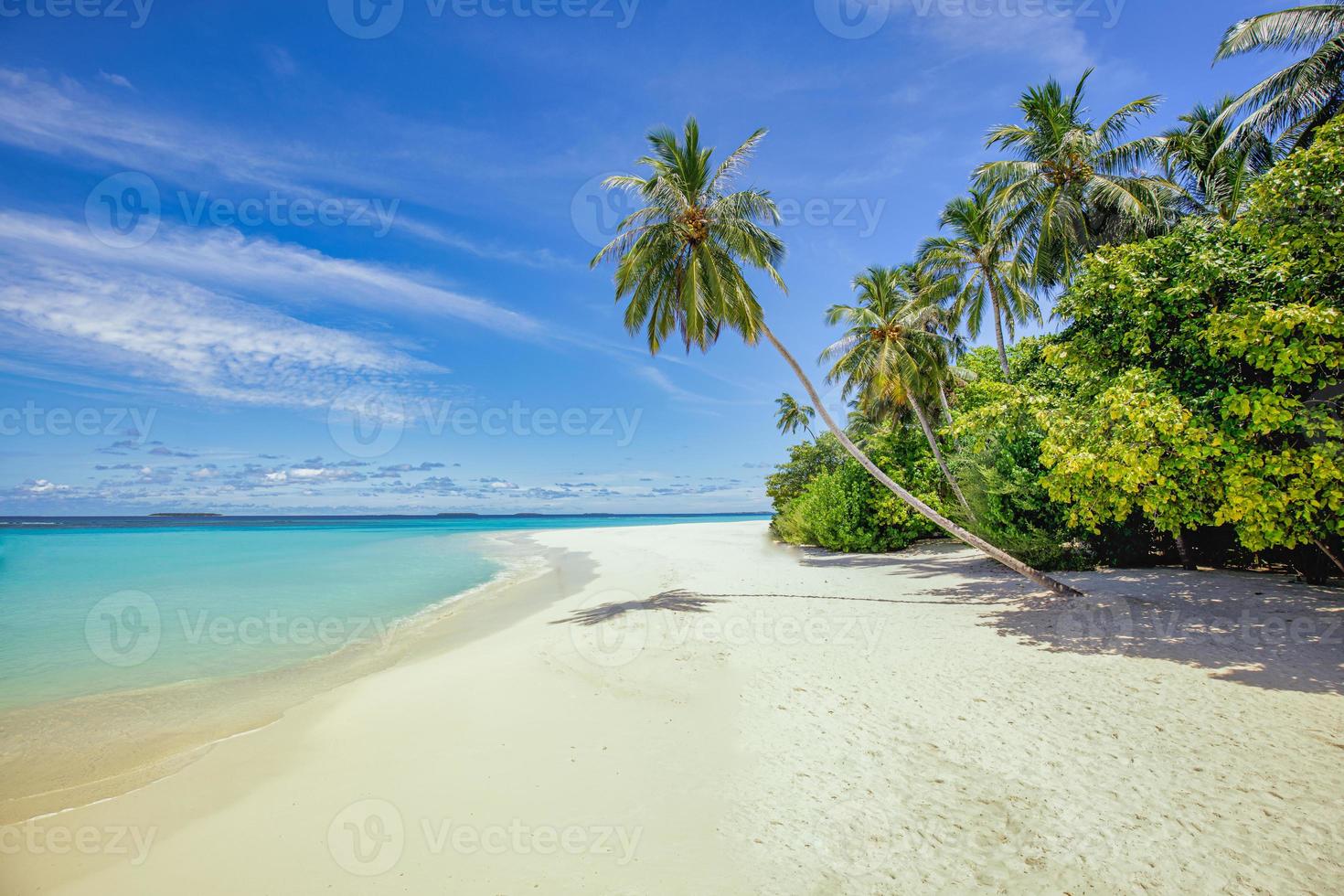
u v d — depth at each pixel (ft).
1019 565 41.39
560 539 153.28
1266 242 26.89
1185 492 27.99
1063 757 17.74
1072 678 24.68
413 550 119.85
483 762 18.86
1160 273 30.53
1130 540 48.85
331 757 19.62
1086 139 58.85
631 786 17.04
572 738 20.53
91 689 28.63
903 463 78.84
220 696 27.43
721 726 21.22
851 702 23.20
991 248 67.72
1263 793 15.11
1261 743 17.79
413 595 58.95
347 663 33.17
